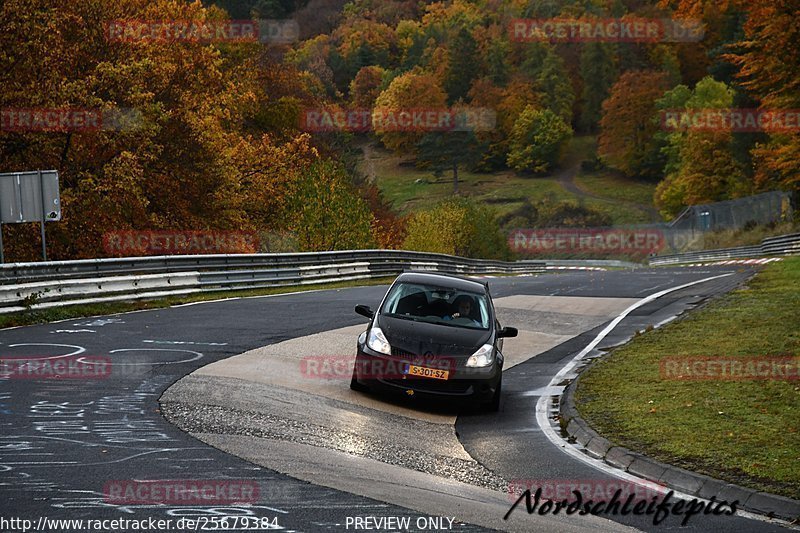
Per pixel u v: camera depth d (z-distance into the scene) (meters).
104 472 16.92
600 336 45.97
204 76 100.00
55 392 24.97
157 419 22.09
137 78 79.81
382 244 175.38
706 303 54.56
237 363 31.75
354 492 16.64
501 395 30.64
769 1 87.25
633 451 21.08
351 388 28.77
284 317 47.84
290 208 118.25
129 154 73.94
